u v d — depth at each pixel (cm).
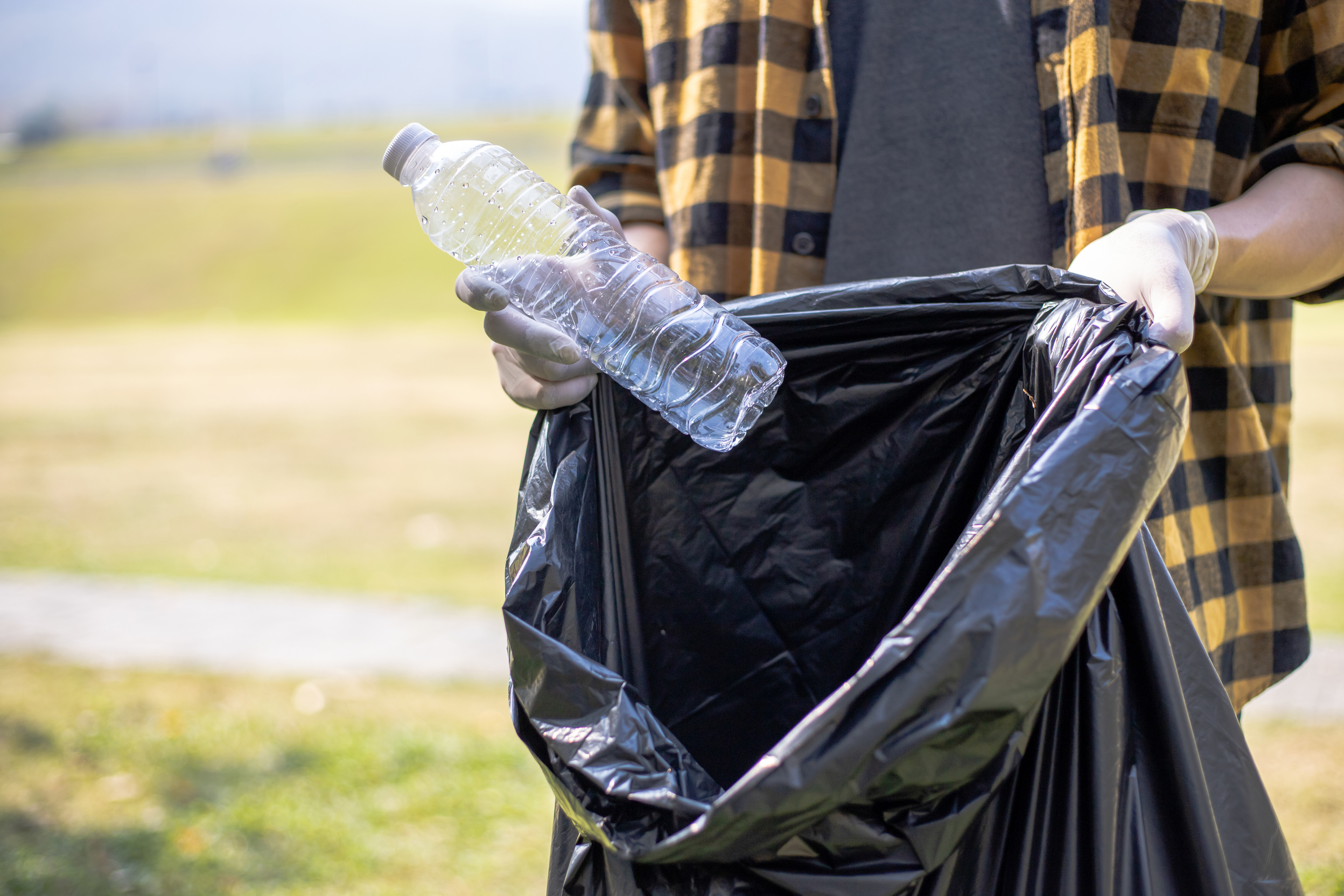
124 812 269
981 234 101
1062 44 95
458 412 998
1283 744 271
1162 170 97
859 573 98
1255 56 99
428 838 252
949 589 63
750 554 98
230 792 279
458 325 1845
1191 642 75
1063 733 72
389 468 769
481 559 528
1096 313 76
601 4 129
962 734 62
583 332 93
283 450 848
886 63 104
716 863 69
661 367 92
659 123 119
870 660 63
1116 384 67
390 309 2139
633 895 72
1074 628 62
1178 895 73
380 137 5831
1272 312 113
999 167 100
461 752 298
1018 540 63
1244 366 110
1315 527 486
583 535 89
